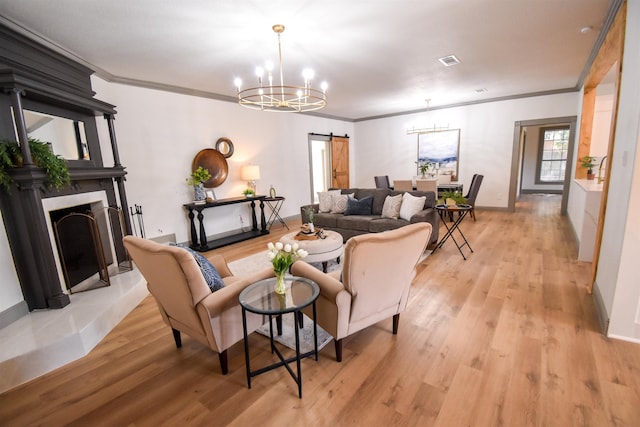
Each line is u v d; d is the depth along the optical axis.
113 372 2.00
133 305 2.93
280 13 2.51
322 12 2.52
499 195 6.99
